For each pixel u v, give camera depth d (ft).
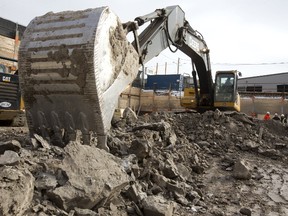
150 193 15.26
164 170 18.15
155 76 127.85
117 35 16.57
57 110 16.35
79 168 11.67
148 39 23.93
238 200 18.02
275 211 16.74
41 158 12.96
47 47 15.69
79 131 15.92
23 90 16.85
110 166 12.57
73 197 10.53
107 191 11.34
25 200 9.16
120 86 16.87
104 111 15.55
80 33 15.07
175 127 34.45
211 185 20.75
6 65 45.24
